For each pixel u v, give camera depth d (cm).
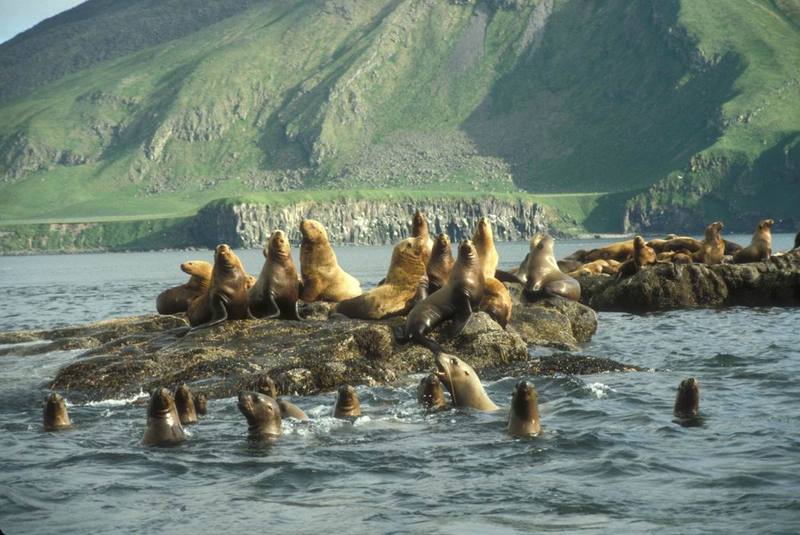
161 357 5238
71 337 6656
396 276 6119
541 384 4747
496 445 3484
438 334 5434
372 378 4878
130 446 3616
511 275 7975
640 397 4381
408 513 2705
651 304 9319
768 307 9200
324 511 2741
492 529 2545
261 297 5947
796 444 3416
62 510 2798
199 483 3072
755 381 4819
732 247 11925
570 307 7112
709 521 2580
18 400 4788
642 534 2488
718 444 3450
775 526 2517
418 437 3638
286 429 3775
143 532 2581
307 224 6750
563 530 2528
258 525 2619
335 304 6456
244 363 5047
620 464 3184
